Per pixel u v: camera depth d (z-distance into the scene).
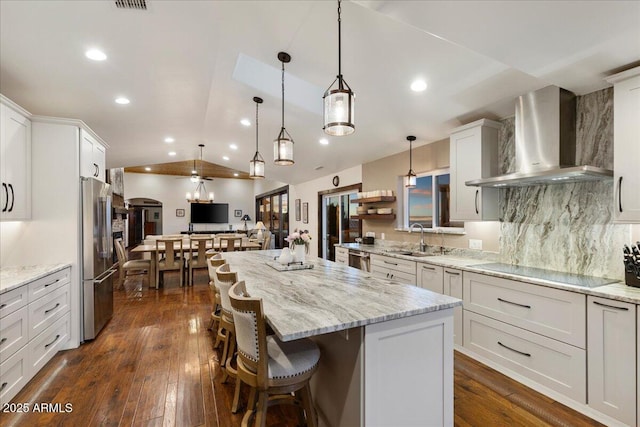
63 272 2.91
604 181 2.38
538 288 2.28
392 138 4.26
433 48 2.41
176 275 7.06
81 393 2.26
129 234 11.12
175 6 2.15
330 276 2.53
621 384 1.85
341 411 1.66
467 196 3.22
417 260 3.46
